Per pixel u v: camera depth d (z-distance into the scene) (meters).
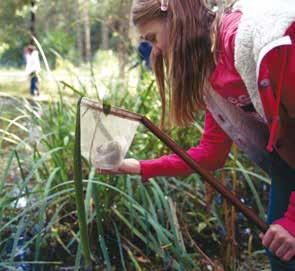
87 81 3.68
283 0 1.49
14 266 2.34
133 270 2.40
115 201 2.59
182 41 1.65
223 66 1.64
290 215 1.57
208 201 2.63
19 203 2.68
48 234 2.50
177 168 1.93
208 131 1.94
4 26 10.05
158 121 3.11
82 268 2.38
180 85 1.71
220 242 2.64
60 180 2.63
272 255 1.91
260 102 1.50
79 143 1.62
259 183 3.19
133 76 3.94
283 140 1.64
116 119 1.71
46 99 3.64
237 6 1.62
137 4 1.72
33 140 2.88
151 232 2.62
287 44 1.40
